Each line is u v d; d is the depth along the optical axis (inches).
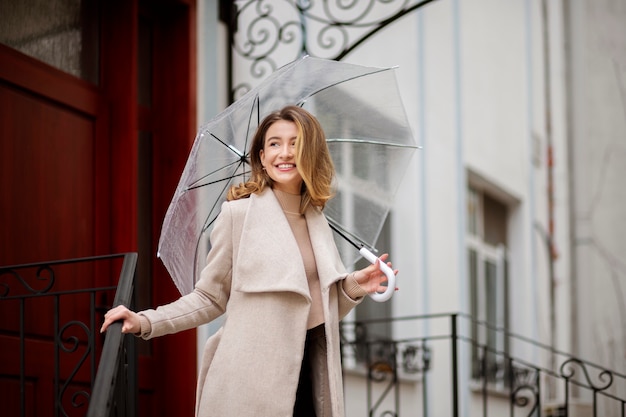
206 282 131.3
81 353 214.1
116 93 231.6
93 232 222.8
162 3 246.7
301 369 134.5
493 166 453.1
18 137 204.1
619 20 469.4
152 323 127.0
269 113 147.9
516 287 470.6
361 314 367.9
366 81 162.6
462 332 413.1
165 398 236.8
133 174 227.3
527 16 483.8
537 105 483.8
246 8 269.1
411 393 373.4
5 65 201.5
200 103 250.7
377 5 368.5
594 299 465.1
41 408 202.2
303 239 134.3
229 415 125.3
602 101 471.8
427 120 400.5
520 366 459.8
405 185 388.8
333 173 135.3
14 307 198.4
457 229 418.9
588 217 470.3
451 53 426.0
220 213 132.9
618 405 452.1
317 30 331.3
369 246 155.1
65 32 223.5
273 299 128.0
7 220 198.8
